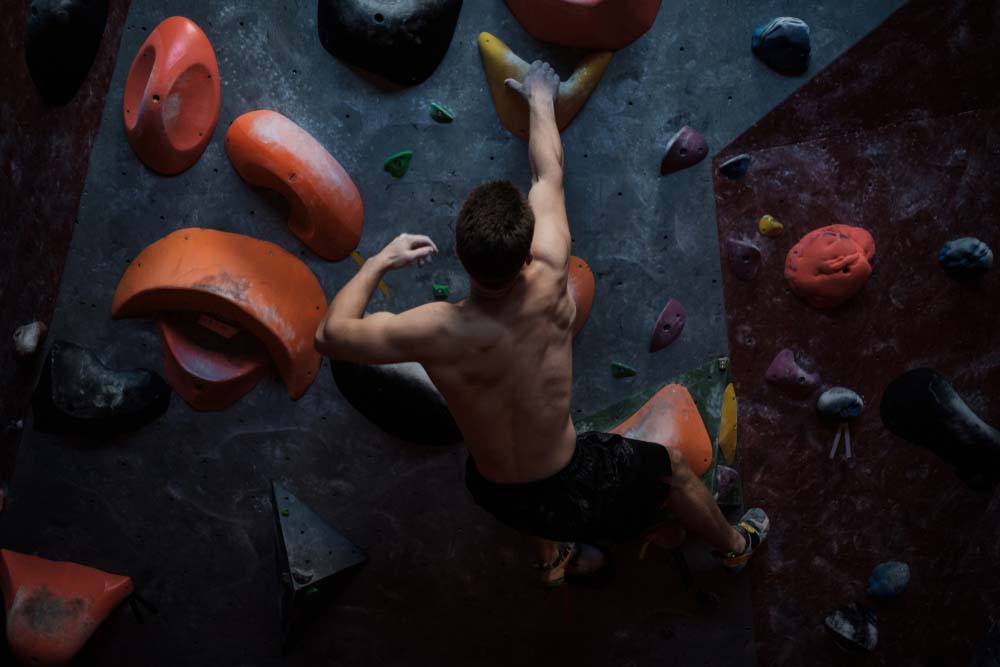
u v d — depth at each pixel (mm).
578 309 2789
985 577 3014
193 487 2873
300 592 2828
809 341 2881
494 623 2986
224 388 2762
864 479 2951
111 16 2668
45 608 2844
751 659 3023
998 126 2822
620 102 2766
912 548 2988
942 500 2969
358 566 2906
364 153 2736
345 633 2986
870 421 2922
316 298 2770
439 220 2773
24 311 2789
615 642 3000
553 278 2182
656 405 2838
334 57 2695
